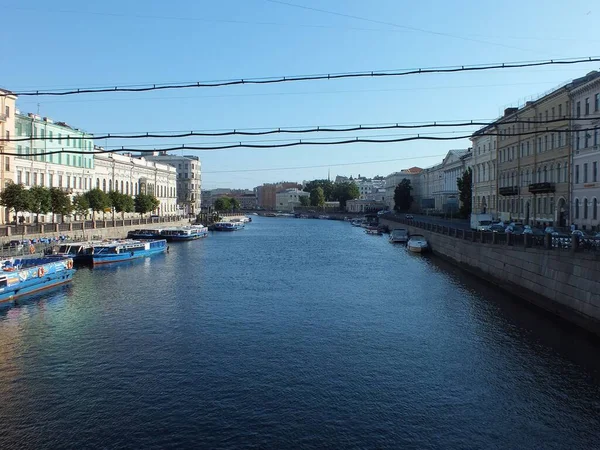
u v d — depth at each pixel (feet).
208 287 116.06
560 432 47.24
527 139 198.29
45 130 214.28
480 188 265.54
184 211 444.96
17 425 48.32
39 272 107.55
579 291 76.95
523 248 99.19
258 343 72.23
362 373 60.90
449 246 163.02
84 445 44.73
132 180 318.65
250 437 45.96
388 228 342.44
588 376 59.16
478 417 49.98
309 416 49.98
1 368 62.75
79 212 205.87
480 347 69.87
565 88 161.27
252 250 209.56
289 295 106.22
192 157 511.40
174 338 74.64
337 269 147.74
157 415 50.14
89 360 65.46
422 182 508.53
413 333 76.89
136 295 106.11
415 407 52.01
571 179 161.38
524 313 87.66
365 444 44.93
